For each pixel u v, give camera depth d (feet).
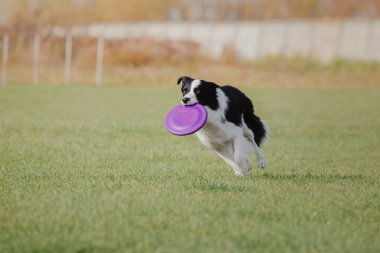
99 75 127.03
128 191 25.91
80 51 158.61
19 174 30.53
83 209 22.34
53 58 156.46
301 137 51.90
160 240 18.60
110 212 22.13
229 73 146.10
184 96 29.94
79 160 36.47
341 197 25.72
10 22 169.17
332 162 38.88
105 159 37.24
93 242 18.37
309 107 83.10
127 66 153.89
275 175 32.78
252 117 34.63
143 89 115.14
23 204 23.07
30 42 159.53
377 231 20.42
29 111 69.15
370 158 41.06
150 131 52.11
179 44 164.25
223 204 23.45
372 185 29.71
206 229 19.97
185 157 39.06
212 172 33.27
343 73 155.53
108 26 195.11
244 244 18.33
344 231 20.08
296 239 19.02
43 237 18.90
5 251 17.65
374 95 109.70
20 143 42.98
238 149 30.89
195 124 28.55
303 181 30.30
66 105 79.00
